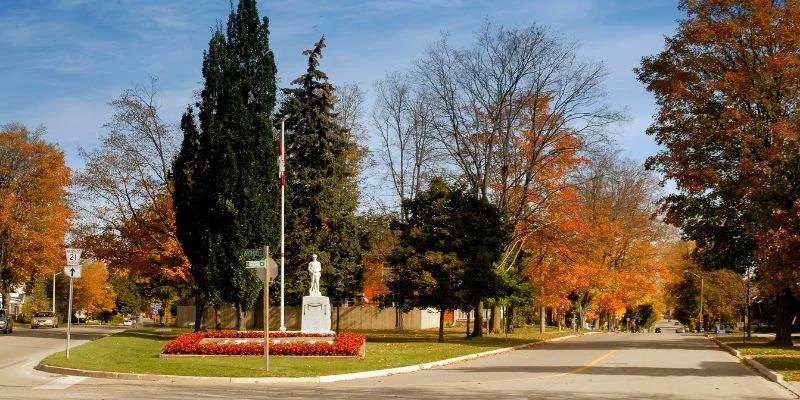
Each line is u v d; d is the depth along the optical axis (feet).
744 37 125.08
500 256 147.74
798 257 73.46
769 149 114.93
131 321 324.39
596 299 228.02
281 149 110.73
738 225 128.98
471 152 150.20
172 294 247.29
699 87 130.11
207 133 131.54
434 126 151.64
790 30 120.57
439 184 139.85
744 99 124.98
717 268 138.51
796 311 183.11
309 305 111.75
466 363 91.09
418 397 52.80
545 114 148.56
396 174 174.09
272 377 67.36
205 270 127.95
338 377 69.10
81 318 347.15
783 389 58.59
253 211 127.13
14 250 205.46
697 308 296.10
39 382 65.26
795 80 120.37
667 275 222.07
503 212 142.31
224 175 127.13
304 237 159.43
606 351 116.88
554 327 269.44
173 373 69.62
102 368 73.41
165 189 149.48
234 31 132.98
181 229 135.64
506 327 169.48
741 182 120.98
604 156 152.15
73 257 84.38
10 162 204.03
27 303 270.87
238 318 129.90
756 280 140.56
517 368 81.51
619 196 205.87
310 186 160.97
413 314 215.31
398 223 142.61
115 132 148.77
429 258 131.85
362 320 214.07
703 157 129.70
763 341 150.10
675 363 88.74
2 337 140.15
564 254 160.15
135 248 150.51
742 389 58.39
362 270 169.68
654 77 134.31
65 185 210.79
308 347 88.84
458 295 131.54
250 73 132.16
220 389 59.93
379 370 74.59
